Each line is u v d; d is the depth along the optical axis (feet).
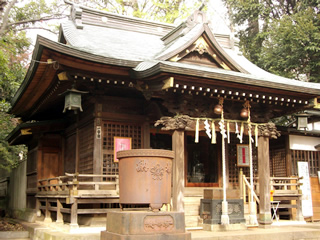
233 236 26.91
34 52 27.66
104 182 29.27
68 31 40.86
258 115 35.91
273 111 37.81
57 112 45.96
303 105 35.96
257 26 75.25
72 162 39.52
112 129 33.68
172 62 32.17
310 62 59.98
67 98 29.30
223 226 30.09
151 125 37.09
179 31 39.14
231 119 34.53
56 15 63.00
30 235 35.14
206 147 42.29
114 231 17.85
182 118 30.40
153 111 34.27
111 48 36.68
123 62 28.81
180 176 29.86
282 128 42.96
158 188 18.17
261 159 35.01
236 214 31.40
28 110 44.11
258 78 33.78
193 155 42.39
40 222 39.14
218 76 28.68
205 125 31.63
